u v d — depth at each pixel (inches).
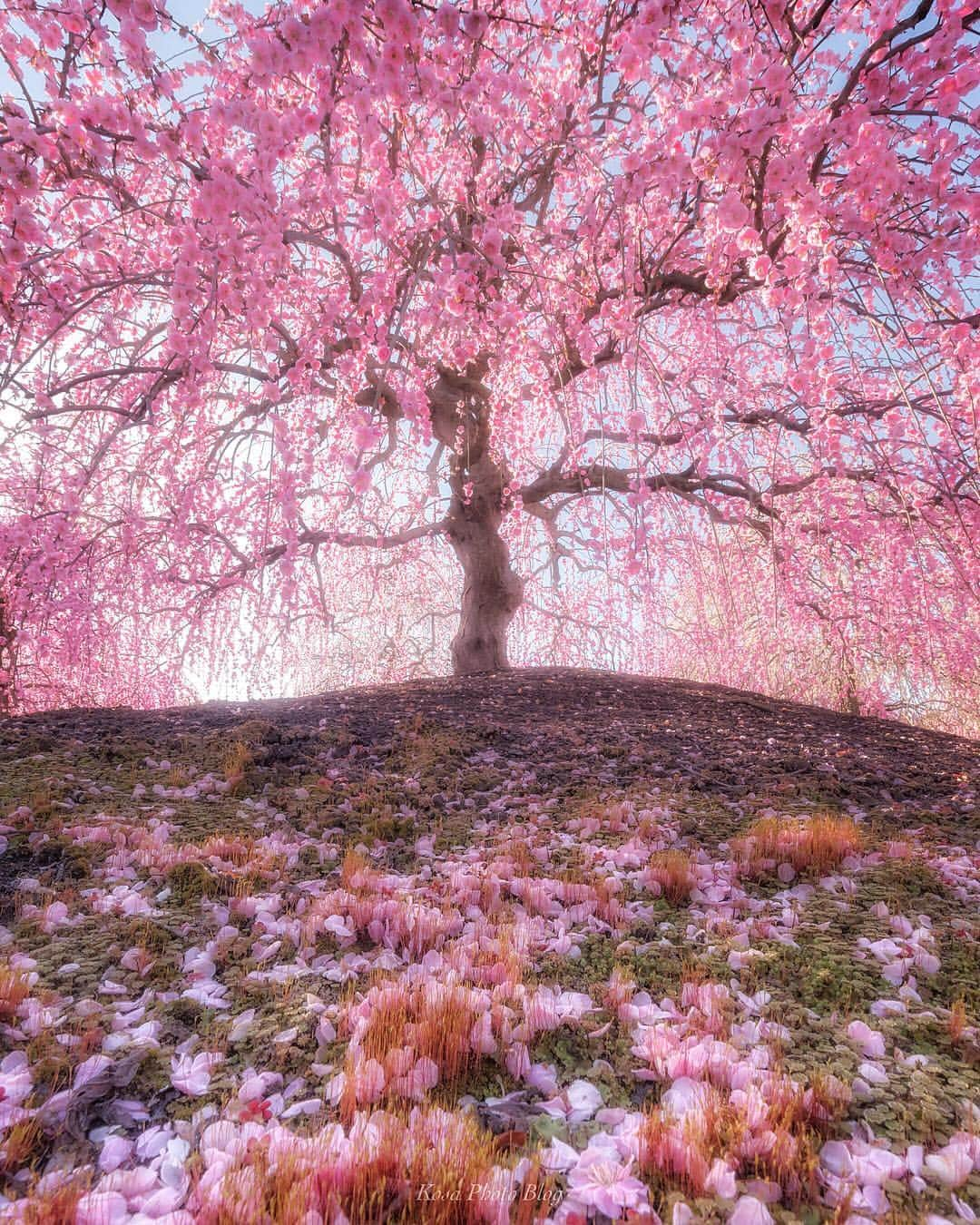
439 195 222.2
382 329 196.2
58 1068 80.5
